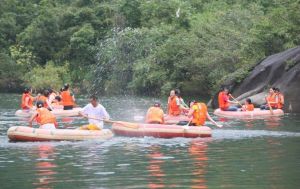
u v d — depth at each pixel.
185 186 11.68
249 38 45.38
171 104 25.89
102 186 11.72
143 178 12.49
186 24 59.75
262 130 22.41
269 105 30.47
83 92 63.03
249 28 50.81
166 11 63.50
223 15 52.78
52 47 68.50
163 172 13.20
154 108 21.42
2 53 66.75
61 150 16.91
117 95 57.41
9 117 29.67
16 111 33.91
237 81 38.16
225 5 63.50
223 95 30.97
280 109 31.20
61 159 15.18
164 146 17.78
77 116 30.28
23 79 64.50
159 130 20.06
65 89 31.22
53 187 11.70
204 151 16.59
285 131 22.02
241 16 52.22
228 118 28.70
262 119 27.92
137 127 20.42
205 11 62.94
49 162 14.70
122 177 12.62
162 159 15.09
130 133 20.42
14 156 15.76
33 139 18.86
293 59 35.41
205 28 52.12
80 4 72.25
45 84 61.66
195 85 51.44
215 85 45.12
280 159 15.00
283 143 18.28
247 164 14.25
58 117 29.67
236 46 47.72
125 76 58.72
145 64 54.59
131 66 58.12
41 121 19.70
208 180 12.27
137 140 19.33
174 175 12.82
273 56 38.09
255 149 16.91
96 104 20.78
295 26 39.84
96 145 18.03
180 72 51.75
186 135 20.00
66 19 68.88
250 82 37.25
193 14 61.66
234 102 31.06
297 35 40.03
